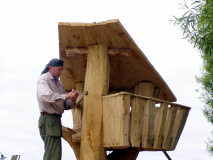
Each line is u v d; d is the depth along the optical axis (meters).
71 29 7.81
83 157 7.90
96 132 7.85
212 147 11.93
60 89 8.11
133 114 7.49
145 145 7.67
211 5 7.63
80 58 8.98
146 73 9.18
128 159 9.06
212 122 11.85
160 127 8.12
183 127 9.13
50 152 7.34
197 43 7.98
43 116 7.58
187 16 7.86
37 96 7.66
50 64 7.93
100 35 7.98
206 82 11.82
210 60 10.95
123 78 9.65
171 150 8.80
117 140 7.32
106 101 7.82
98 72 8.13
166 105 8.32
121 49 8.36
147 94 9.41
